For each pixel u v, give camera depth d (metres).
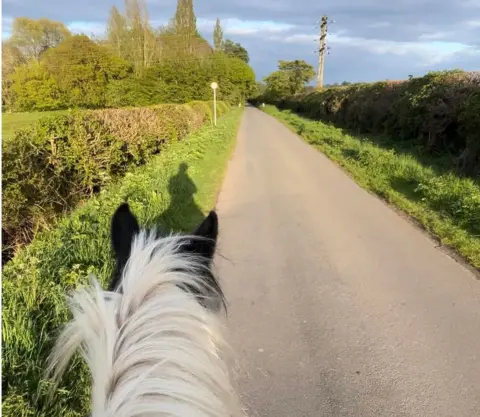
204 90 53.94
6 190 6.09
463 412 2.94
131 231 1.61
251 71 82.19
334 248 5.91
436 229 6.46
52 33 58.66
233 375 2.59
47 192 7.08
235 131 25.58
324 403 3.03
